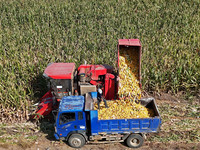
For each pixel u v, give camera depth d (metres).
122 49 12.98
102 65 13.53
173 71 15.03
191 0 26.64
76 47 18.05
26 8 25.73
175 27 21.09
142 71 14.34
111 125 10.26
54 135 10.77
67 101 11.03
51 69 12.44
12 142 11.15
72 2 27.36
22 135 11.61
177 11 24.36
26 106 12.66
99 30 20.47
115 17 23.64
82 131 10.52
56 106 12.42
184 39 18.64
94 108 11.23
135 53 12.84
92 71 12.81
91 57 16.89
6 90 12.93
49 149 10.74
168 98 14.30
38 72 14.82
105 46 18.27
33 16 23.67
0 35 19.61
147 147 10.72
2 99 12.51
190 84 14.30
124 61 12.63
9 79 13.66
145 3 26.31
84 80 12.79
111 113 10.91
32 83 14.58
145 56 15.88
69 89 12.16
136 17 22.98
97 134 10.45
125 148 10.73
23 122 12.59
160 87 14.77
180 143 10.83
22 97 12.66
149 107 11.95
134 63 12.66
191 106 13.54
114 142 11.07
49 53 17.25
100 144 11.02
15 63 15.40
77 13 24.69
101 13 24.09
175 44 17.97
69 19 23.02
